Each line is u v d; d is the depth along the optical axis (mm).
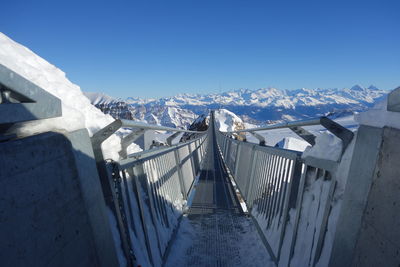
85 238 1812
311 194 2756
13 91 1316
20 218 1255
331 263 2119
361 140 1946
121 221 2459
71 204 1693
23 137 1400
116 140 3086
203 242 4438
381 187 1642
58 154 1627
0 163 1164
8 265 1163
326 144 2639
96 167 2191
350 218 1936
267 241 3893
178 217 5105
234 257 3949
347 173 2146
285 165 3758
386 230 1531
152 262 3057
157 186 4230
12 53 2379
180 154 6805
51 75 2805
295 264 2766
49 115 1574
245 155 7402
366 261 1689
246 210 5961
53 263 1456
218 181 9180
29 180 1337
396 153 1534
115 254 2244
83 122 2074
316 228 2508
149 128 3045
